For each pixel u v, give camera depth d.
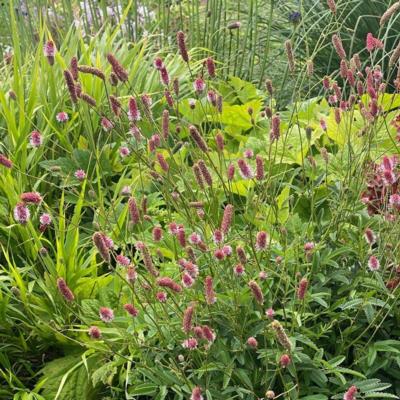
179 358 0.63
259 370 0.66
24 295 0.77
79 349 0.80
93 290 0.82
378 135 0.97
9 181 0.89
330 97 0.85
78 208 0.84
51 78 1.06
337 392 0.66
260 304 0.59
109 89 1.10
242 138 1.11
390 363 0.68
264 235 0.63
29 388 0.79
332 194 0.87
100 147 1.04
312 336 0.68
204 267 0.72
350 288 0.71
